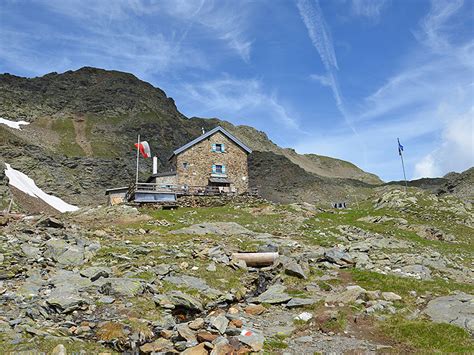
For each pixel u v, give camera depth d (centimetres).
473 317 1284
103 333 1145
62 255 1794
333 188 18512
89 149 15950
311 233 3170
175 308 1440
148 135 18550
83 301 1334
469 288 1788
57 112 19612
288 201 15800
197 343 1128
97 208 3975
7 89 19712
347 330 1267
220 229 3023
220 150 5544
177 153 5350
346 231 3369
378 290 1652
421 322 1273
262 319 1393
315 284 1781
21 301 1295
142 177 14462
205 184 5378
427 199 5428
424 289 1683
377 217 4281
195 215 3788
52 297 1327
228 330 1220
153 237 2553
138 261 1880
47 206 9681
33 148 12900
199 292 1588
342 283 1814
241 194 5069
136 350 1099
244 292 1702
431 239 3650
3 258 1686
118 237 2484
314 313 1417
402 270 2119
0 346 983
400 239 3228
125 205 4047
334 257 2183
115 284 1506
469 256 2923
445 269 2266
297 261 2075
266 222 3547
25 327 1103
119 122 19375
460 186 12581
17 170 11469
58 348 970
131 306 1366
